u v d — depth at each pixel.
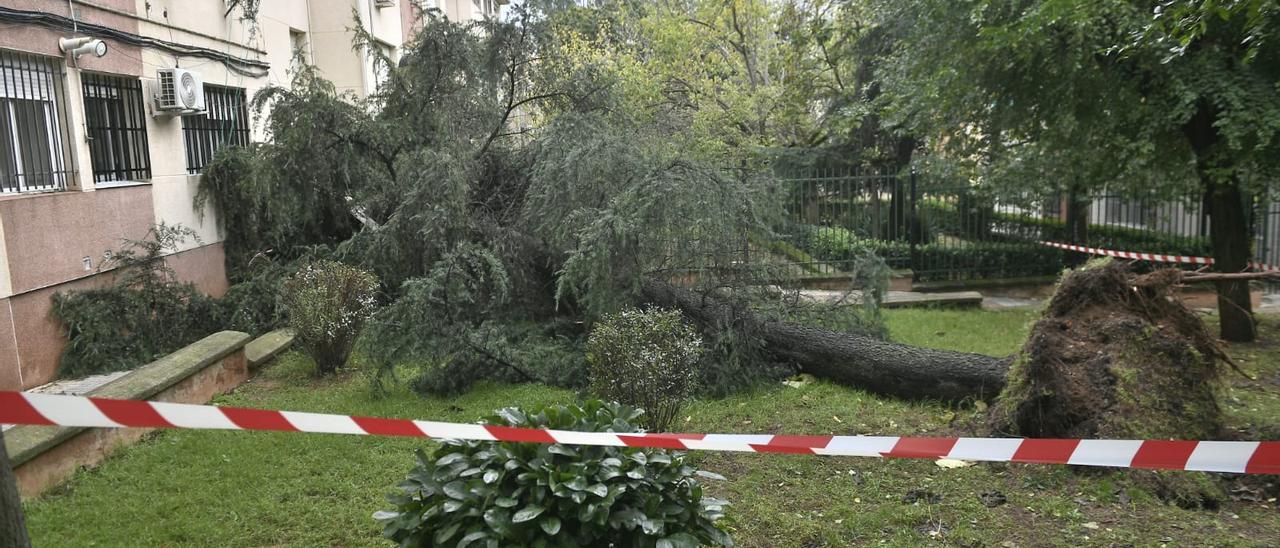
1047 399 5.24
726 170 8.30
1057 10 7.08
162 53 9.54
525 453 3.30
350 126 9.63
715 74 17.84
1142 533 4.22
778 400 6.81
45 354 7.56
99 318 7.92
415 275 8.73
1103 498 4.62
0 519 2.73
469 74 9.30
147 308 8.43
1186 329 5.41
